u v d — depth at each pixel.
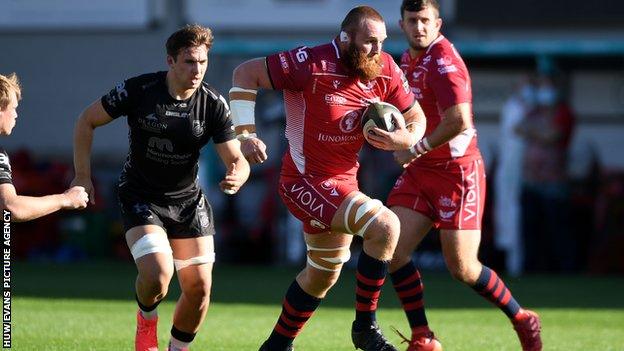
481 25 66.75
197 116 22.94
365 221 22.52
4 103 20.39
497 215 57.41
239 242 61.47
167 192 23.12
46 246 62.06
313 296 23.62
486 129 64.56
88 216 62.47
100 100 23.00
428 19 25.52
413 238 25.70
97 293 42.34
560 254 58.38
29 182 58.00
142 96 22.78
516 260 57.62
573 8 65.06
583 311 39.31
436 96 25.27
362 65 22.47
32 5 70.31
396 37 67.31
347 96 22.81
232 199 61.88
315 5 68.38
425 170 25.84
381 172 57.78
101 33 70.06
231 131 23.38
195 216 23.36
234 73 23.22
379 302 41.75
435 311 38.91
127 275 51.53
